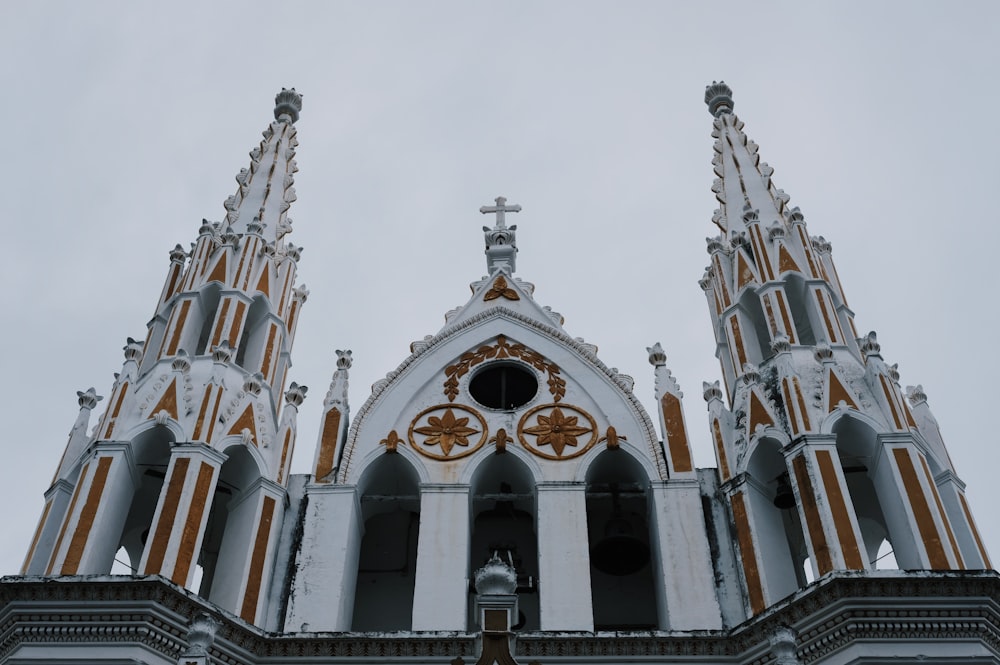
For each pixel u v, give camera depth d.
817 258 30.05
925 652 20.59
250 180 33.75
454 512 25.20
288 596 23.84
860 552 22.25
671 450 26.31
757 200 32.12
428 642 22.27
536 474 25.89
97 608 21.23
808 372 26.20
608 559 26.11
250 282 29.67
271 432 26.56
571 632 22.36
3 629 21.42
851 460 25.50
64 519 23.34
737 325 28.47
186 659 18.56
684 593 23.55
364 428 27.12
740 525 24.23
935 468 25.20
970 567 23.44
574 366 28.59
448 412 27.44
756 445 25.23
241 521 24.91
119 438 24.83
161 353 27.31
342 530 24.95
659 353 28.62
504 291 30.94
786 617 21.62
